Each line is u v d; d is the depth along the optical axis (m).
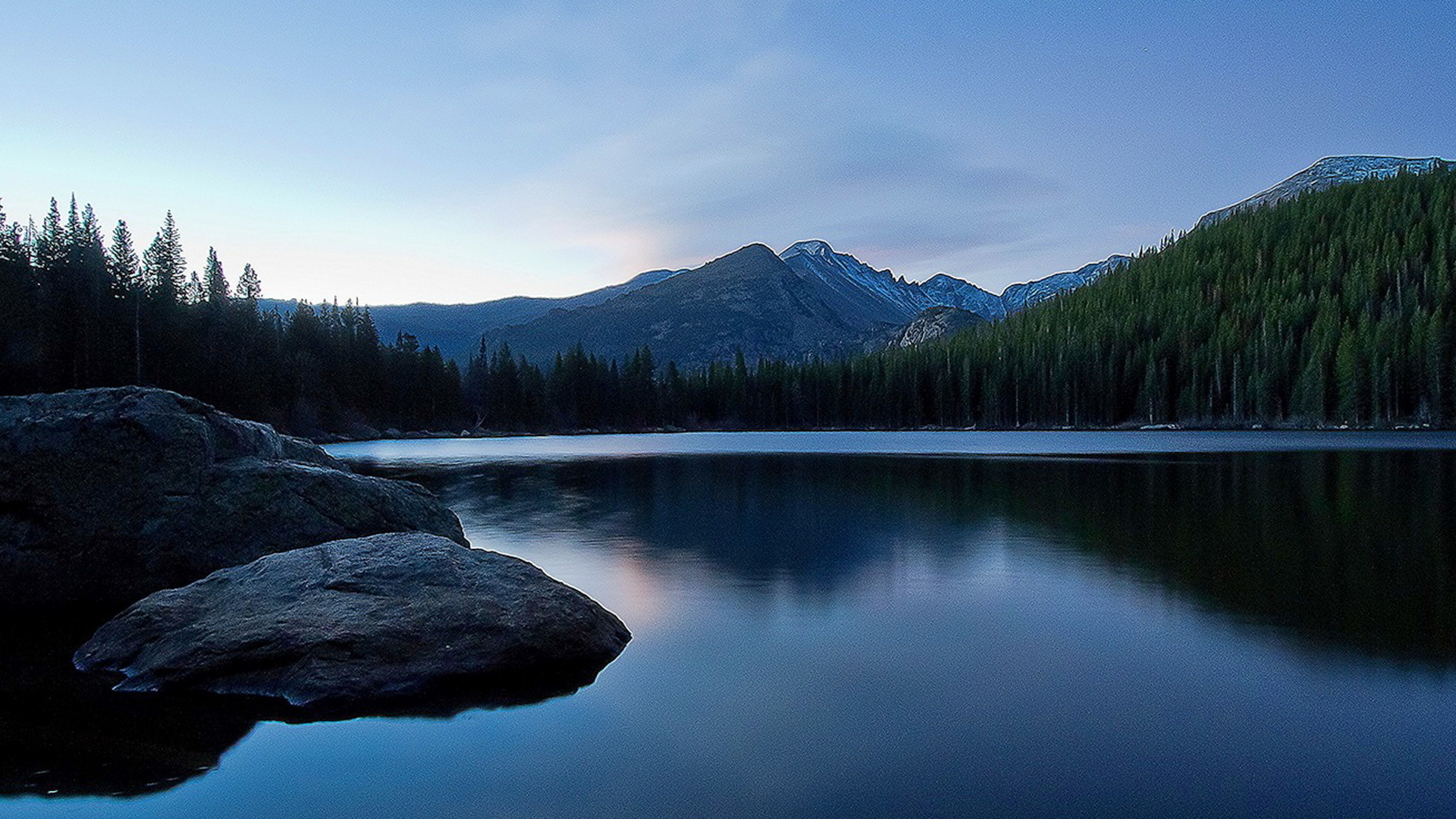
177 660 10.18
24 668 10.85
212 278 99.88
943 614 13.63
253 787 7.59
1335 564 17.28
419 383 122.19
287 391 93.50
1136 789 7.27
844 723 8.95
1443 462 47.84
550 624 11.02
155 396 15.38
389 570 11.48
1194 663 10.85
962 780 7.49
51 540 14.23
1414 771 7.54
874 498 31.67
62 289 72.62
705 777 7.67
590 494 33.97
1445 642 11.63
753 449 77.38
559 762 8.05
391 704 9.61
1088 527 23.17
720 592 15.49
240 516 14.90
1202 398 124.12
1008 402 139.88
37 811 7.13
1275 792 7.17
